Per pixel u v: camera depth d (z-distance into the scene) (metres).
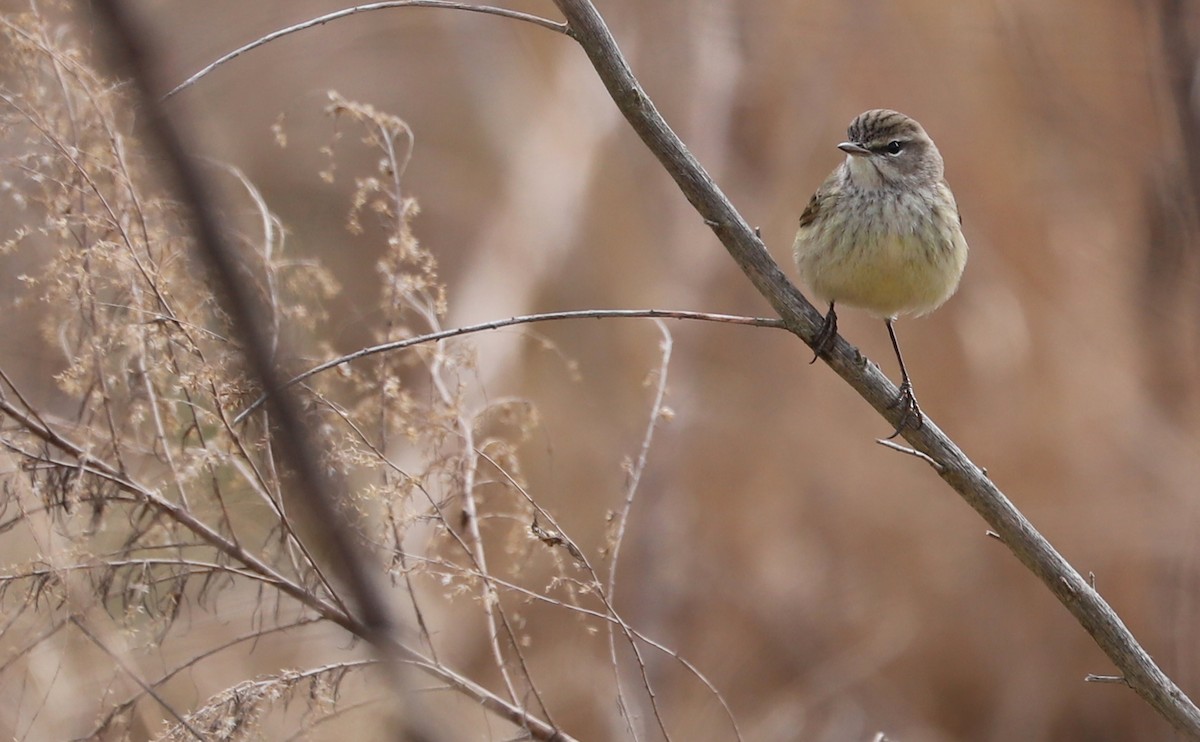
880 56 16.05
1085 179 14.98
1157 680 5.68
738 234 5.73
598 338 15.71
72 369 5.22
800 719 13.33
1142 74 14.70
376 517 5.46
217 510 5.62
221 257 2.79
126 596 5.26
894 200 7.52
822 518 14.70
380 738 5.36
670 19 17.45
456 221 17.22
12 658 5.11
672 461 14.31
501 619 6.46
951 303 14.74
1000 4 15.31
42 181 5.30
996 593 13.99
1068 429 13.98
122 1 2.54
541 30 17.83
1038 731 13.48
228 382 4.83
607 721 10.66
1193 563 13.14
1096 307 14.48
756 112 16.83
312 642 6.77
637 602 13.65
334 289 6.05
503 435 12.98
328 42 16.83
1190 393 13.97
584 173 16.73
